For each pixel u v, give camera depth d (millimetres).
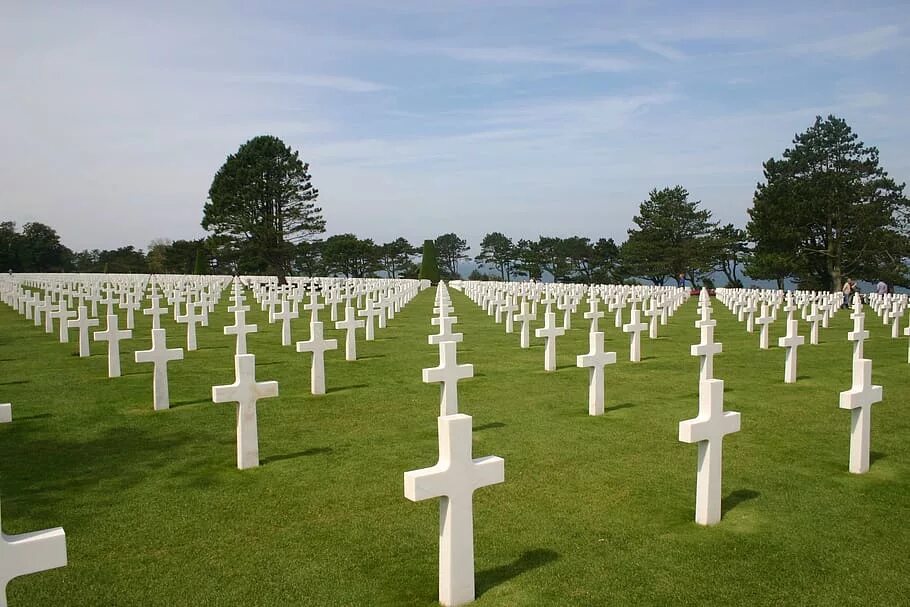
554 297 31578
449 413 8297
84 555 4633
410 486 3762
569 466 6598
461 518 3938
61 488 5938
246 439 6477
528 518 5297
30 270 84125
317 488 5953
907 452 7148
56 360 12867
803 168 50812
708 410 5117
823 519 5328
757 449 7254
